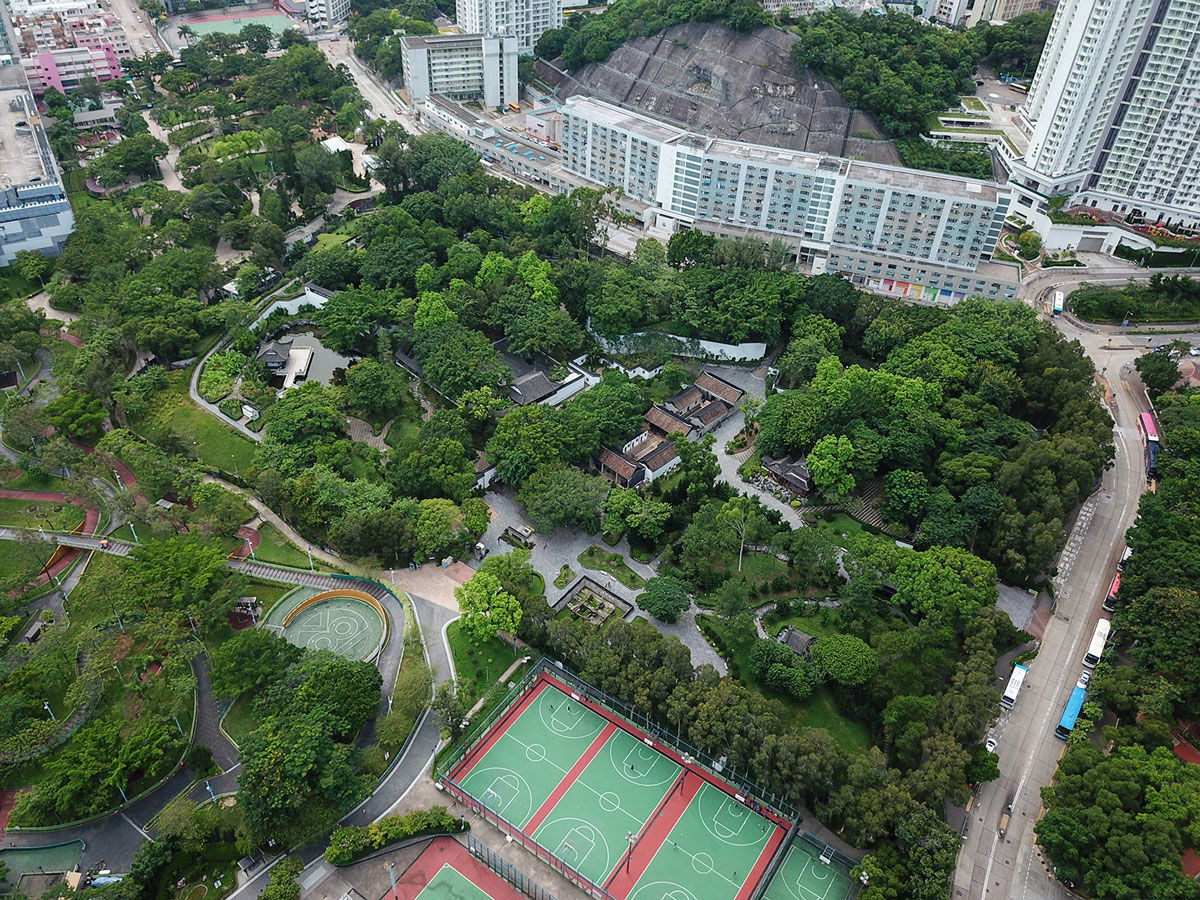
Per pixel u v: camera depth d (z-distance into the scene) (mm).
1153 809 160000
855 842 161500
